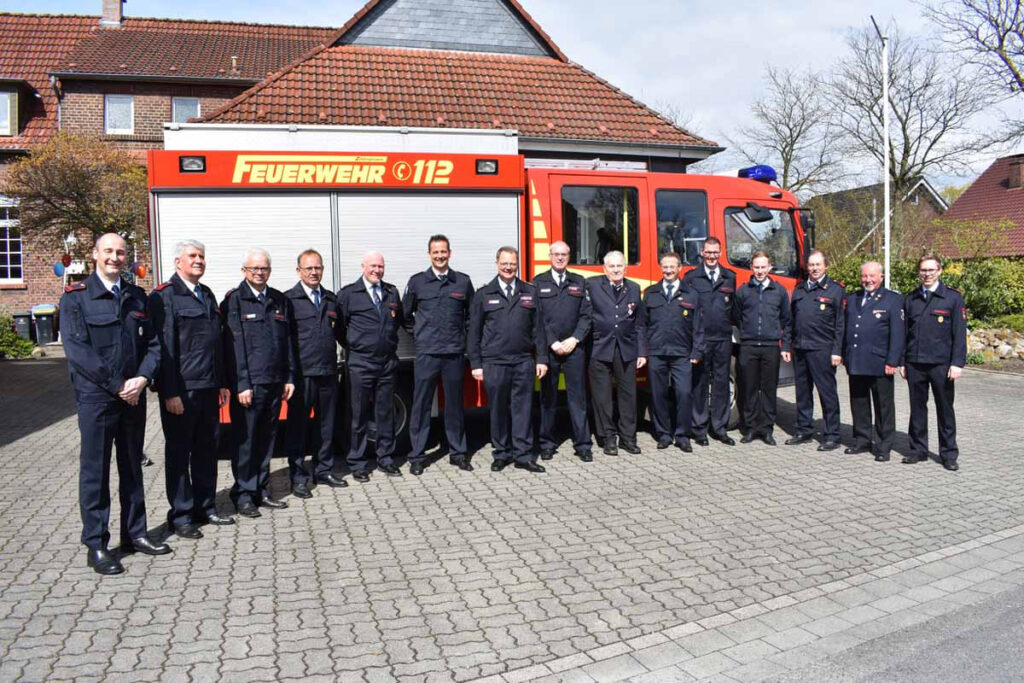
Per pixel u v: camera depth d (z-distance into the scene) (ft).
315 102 44.73
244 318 17.89
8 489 20.59
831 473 21.99
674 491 20.12
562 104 49.06
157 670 10.98
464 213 23.49
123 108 71.36
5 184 59.88
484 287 22.04
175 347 16.35
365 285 20.89
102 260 14.75
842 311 24.47
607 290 23.66
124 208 55.57
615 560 15.31
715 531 17.03
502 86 49.39
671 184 26.25
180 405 16.30
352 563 15.19
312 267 19.71
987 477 21.67
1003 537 16.72
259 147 22.36
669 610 13.05
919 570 14.87
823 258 24.72
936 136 90.43
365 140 23.17
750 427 25.85
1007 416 31.22
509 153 24.56
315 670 11.01
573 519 17.85
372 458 24.04
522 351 22.03
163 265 21.18
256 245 21.80
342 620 12.65
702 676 10.90
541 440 23.65
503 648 11.69
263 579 14.38
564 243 22.77
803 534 16.87
